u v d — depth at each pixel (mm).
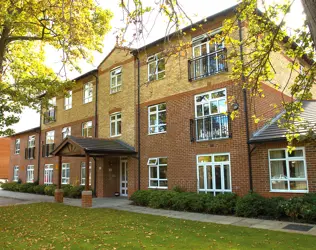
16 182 27891
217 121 12625
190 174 13414
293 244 6602
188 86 13984
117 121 17797
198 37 13875
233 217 10281
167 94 14891
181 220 9938
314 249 6191
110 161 18125
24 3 12266
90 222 9852
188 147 13625
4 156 41125
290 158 10672
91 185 18703
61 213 12062
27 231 8602
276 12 6641
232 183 11930
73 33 9016
